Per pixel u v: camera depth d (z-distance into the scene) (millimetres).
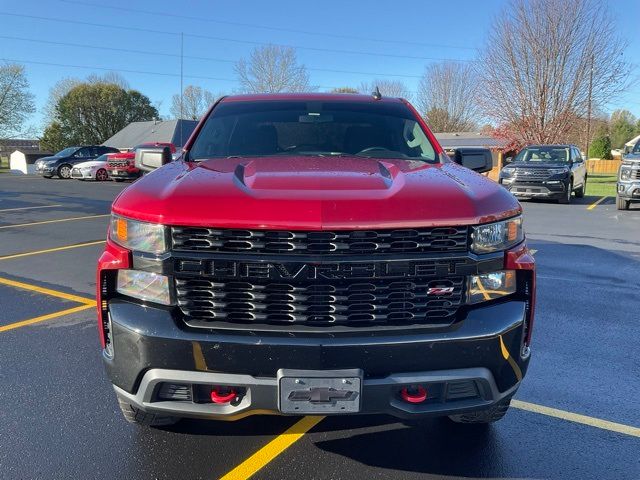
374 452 2822
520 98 29406
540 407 3324
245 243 2225
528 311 2490
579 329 4703
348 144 3615
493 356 2312
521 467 2715
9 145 63594
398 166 3004
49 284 6102
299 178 2529
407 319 2303
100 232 9719
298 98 4094
